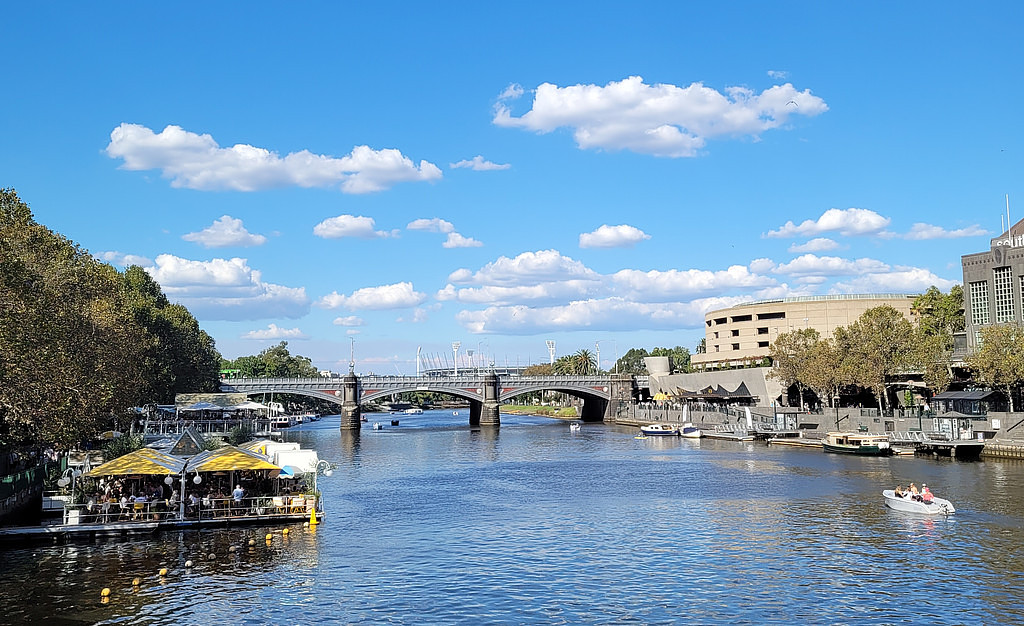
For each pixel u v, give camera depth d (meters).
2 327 63.16
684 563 57.41
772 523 70.50
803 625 44.50
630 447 152.50
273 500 70.19
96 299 103.75
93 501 67.31
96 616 45.66
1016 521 68.50
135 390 109.31
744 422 171.75
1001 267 138.00
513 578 53.84
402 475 109.94
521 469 116.25
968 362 123.38
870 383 139.12
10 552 59.00
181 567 55.62
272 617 45.91
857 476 98.94
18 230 80.19
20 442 85.50
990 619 45.09
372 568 56.12
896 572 54.06
